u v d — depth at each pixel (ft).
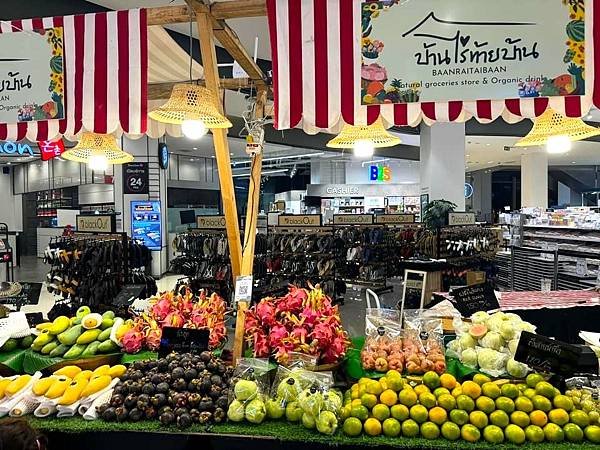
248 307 8.70
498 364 7.35
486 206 83.20
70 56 8.23
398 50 7.11
